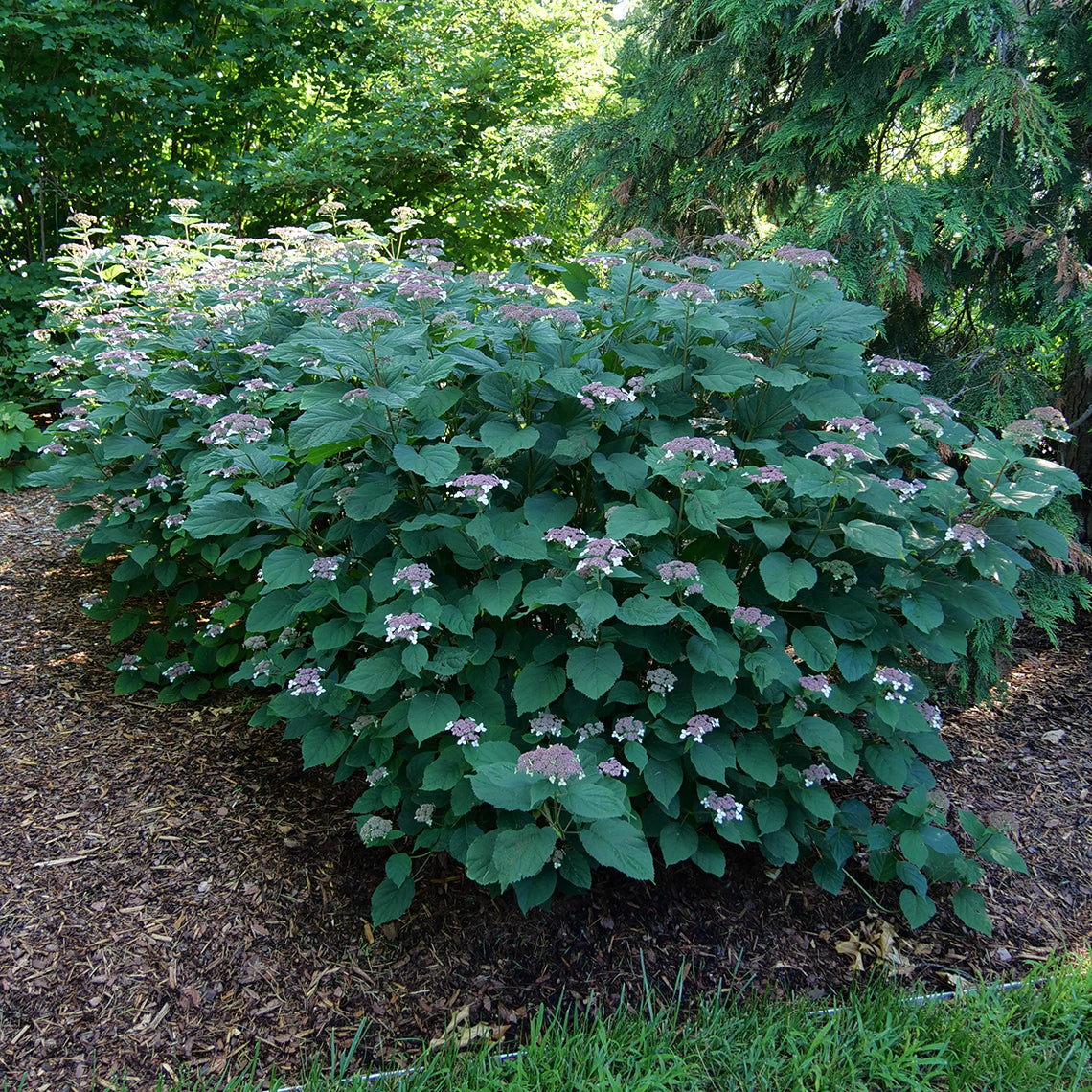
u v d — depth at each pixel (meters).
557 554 2.14
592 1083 1.81
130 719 3.11
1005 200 3.50
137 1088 1.85
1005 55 3.43
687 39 4.57
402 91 7.27
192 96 6.73
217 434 2.35
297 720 2.39
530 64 8.05
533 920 2.31
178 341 3.15
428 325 2.48
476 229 7.97
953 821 2.88
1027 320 3.78
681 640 2.18
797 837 2.35
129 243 4.32
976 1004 2.06
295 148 7.04
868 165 4.13
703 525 2.02
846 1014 2.04
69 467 3.30
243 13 7.08
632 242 2.73
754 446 2.28
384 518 2.32
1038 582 3.56
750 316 2.39
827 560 2.36
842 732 2.34
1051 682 3.75
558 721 2.06
